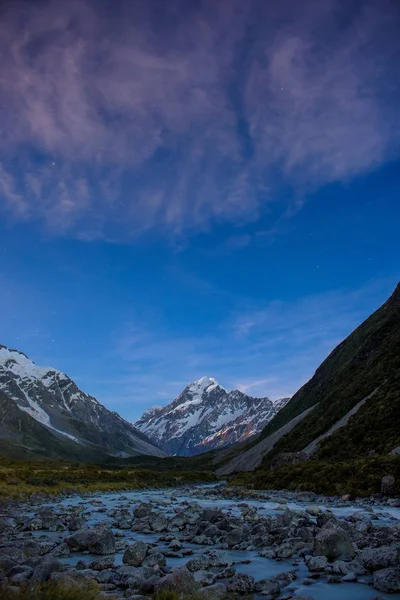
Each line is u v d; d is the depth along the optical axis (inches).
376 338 4685.0
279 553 593.3
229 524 826.8
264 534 743.1
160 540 754.2
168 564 559.2
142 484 3174.2
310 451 2645.2
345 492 1453.0
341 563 504.7
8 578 439.8
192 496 1936.5
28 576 456.1
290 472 2073.1
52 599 343.9
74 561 580.7
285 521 823.1
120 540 741.9
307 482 1786.4
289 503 1370.6
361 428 2247.8
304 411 5201.8
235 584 434.0
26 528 901.8
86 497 1937.7
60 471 3356.3
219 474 5585.6
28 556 578.6
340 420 3043.8
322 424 3427.7
